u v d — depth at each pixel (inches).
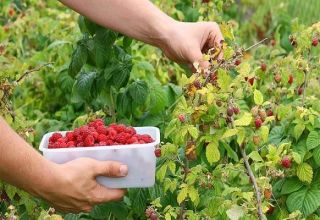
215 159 95.2
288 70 121.0
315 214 113.6
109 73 125.3
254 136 97.0
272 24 226.1
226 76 93.0
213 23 118.1
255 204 95.3
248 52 205.2
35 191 91.4
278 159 98.2
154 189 114.9
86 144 97.0
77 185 92.0
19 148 88.5
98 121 102.7
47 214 101.4
